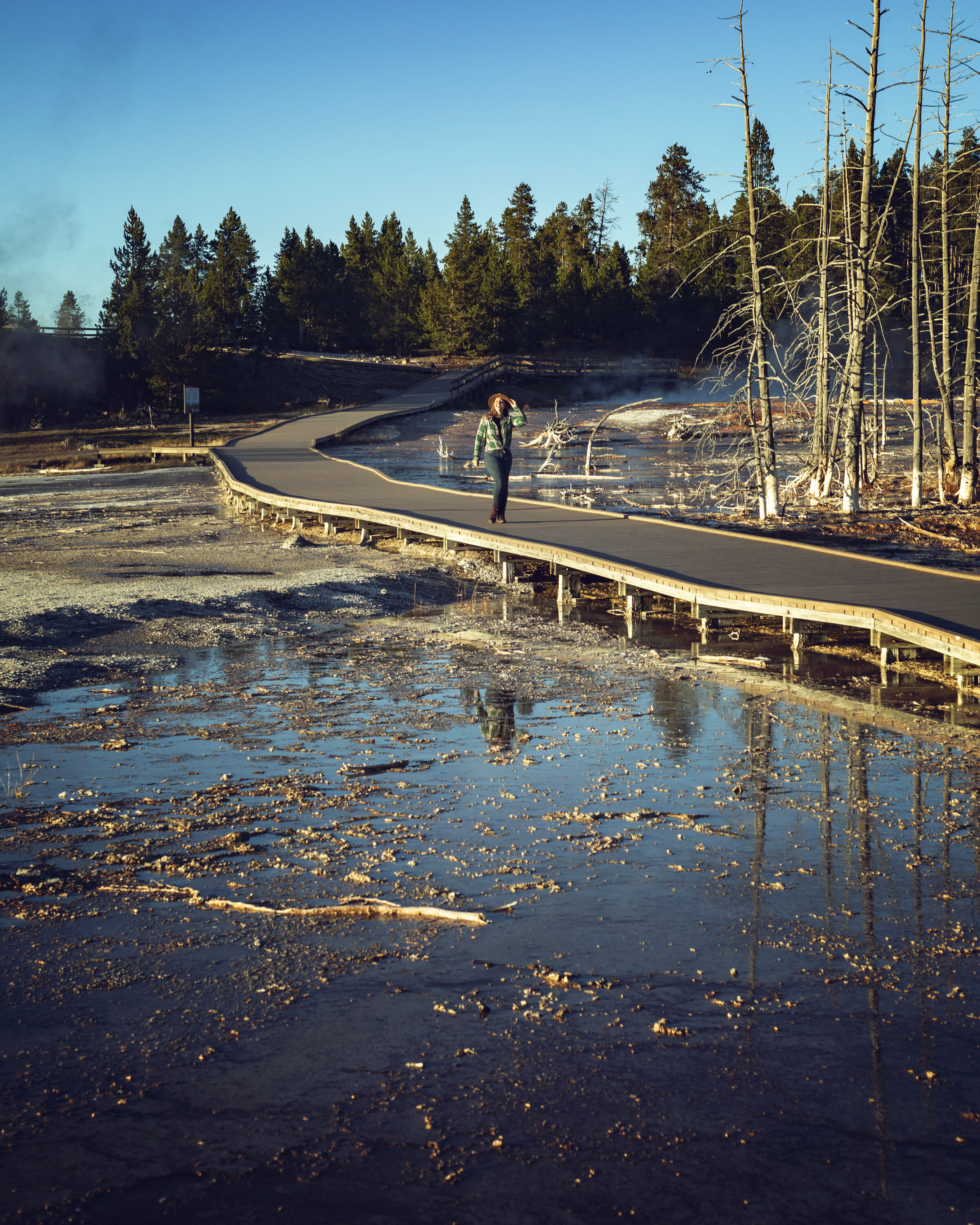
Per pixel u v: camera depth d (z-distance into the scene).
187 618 11.91
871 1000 3.68
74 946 4.11
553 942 4.14
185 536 20.27
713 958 4.01
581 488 28.77
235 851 5.16
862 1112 3.02
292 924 4.30
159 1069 3.23
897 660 10.20
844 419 23.91
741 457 25.36
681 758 6.90
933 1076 3.20
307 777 6.41
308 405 70.56
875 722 7.88
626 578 12.61
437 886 4.71
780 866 4.98
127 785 6.24
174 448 43.56
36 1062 3.26
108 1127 2.94
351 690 8.93
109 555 17.27
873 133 19.56
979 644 8.49
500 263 90.88
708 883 4.77
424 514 18.38
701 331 91.19
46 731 7.50
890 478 28.67
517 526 16.66
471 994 3.72
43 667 9.36
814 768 6.64
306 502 20.41
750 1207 2.62
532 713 8.14
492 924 4.30
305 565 16.28
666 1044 3.38
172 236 90.50
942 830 5.49
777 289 21.14
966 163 24.53
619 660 10.30
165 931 4.24
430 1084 3.15
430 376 83.25
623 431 51.09
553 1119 2.98
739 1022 3.52
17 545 19.00
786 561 13.48
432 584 15.09
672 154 96.38
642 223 99.44
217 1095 3.10
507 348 92.88
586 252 115.50
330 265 101.94
